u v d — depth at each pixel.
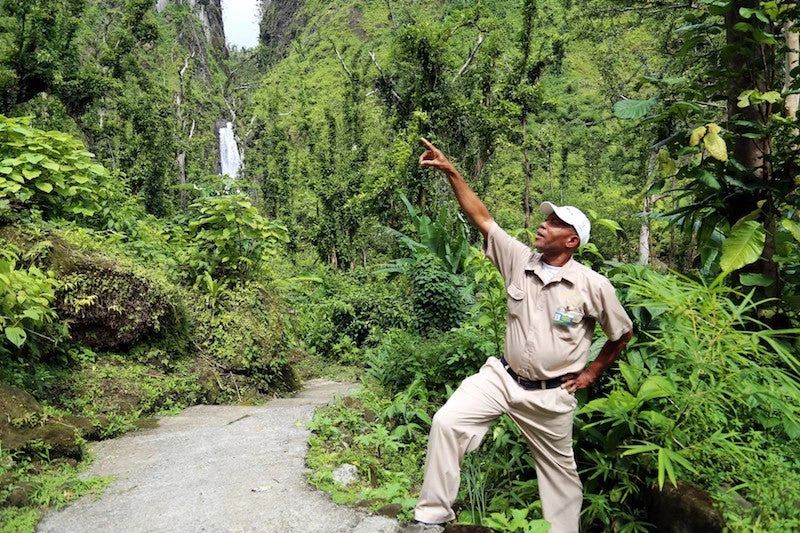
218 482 3.25
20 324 3.96
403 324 9.78
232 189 6.75
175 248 6.97
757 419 3.33
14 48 18.47
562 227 2.53
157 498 3.03
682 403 3.01
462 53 22.56
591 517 3.08
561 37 19.97
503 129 18.62
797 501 2.63
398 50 19.16
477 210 2.82
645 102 4.52
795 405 3.24
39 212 5.30
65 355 4.70
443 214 10.02
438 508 2.58
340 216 28.02
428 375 5.00
